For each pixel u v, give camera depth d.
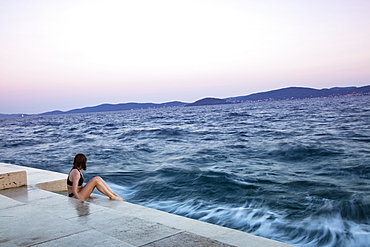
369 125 26.30
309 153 13.60
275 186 8.33
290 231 5.20
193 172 10.42
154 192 8.30
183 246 2.87
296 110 76.75
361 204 6.36
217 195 7.70
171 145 19.89
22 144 26.11
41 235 3.16
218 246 2.87
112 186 9.29
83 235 3.15
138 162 14.04
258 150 15.54
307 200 6.90
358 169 10.00
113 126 49.28
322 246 4.57
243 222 5.70
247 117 55.66
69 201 4.94
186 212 6.45
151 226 3.51
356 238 4.80
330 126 27.47
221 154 14.88
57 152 19.16
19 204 4.46
